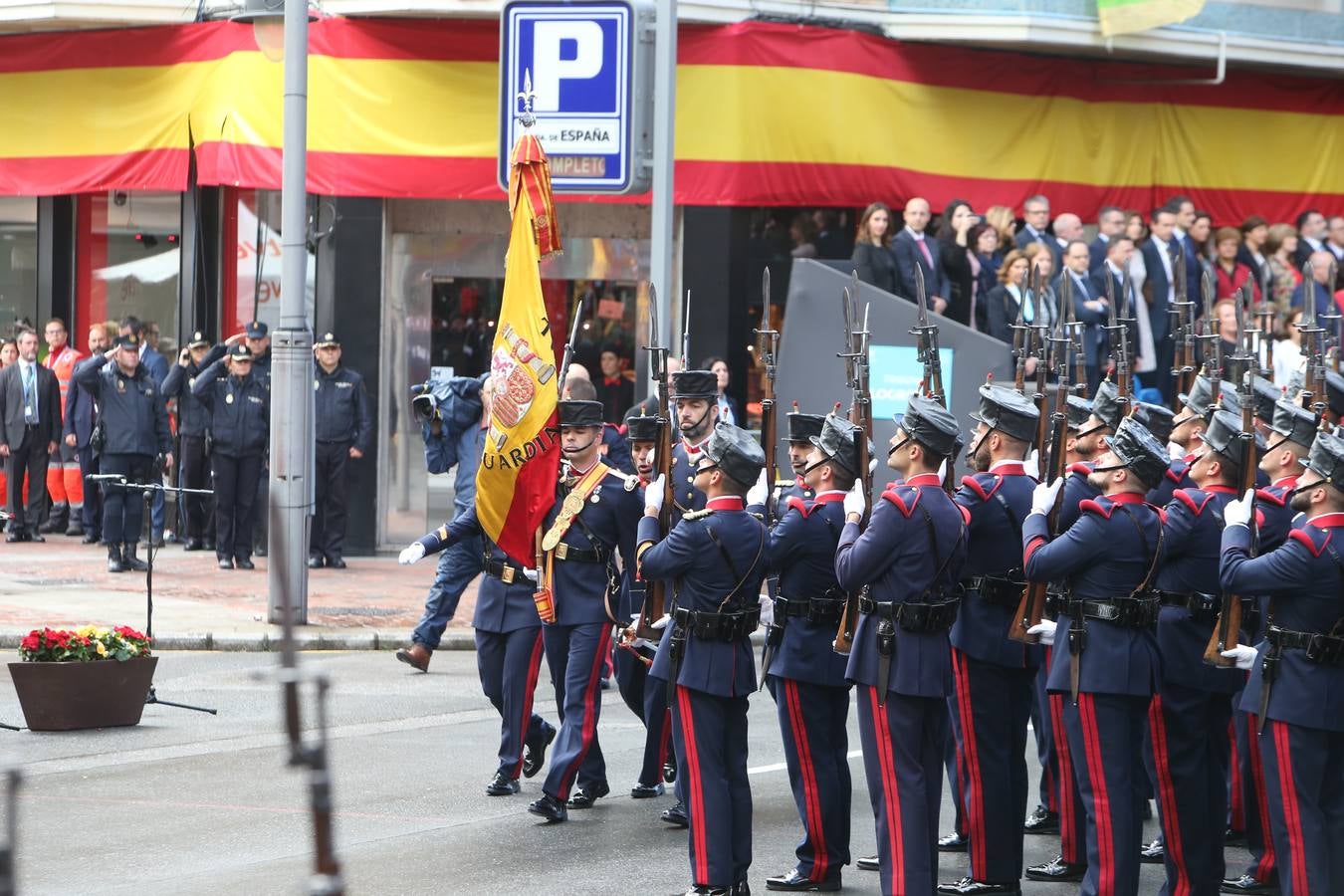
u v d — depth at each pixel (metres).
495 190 31.17
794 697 13.94
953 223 28.69
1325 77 35.25
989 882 13.91
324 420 30.42
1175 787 13.48
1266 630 12.59
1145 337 29.33
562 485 16.12
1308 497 12.30
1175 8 31.28
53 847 14.47
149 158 32.62
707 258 31.80
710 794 13.36
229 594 27.28
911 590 12.75
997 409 14.48
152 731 18.95
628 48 25.53
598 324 32.78
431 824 15.48
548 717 20.17
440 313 32.91
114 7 32.03
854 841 15.57
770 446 15.28
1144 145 33.88
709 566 13.43
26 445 33.47
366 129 31.19
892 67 31.66
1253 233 31.58
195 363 31.17
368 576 29.81
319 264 32.22
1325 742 12.32
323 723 5.79
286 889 13.31
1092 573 13.01
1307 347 15.30
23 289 35.88
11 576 28.80
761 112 30.97
